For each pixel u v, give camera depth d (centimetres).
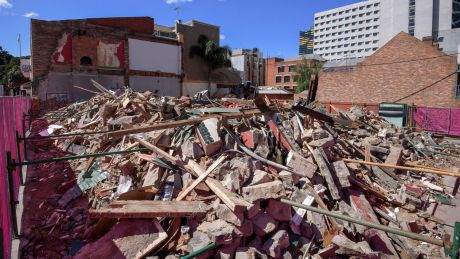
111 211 480
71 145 1139
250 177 620
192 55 4669
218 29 5078
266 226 527
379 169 964
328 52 14950
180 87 4131
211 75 4762
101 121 1293
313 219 589
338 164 790
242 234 496
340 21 14338
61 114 1859
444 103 3028
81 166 907
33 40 2950
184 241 495
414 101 3206
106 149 952
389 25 12238
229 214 510
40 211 675
